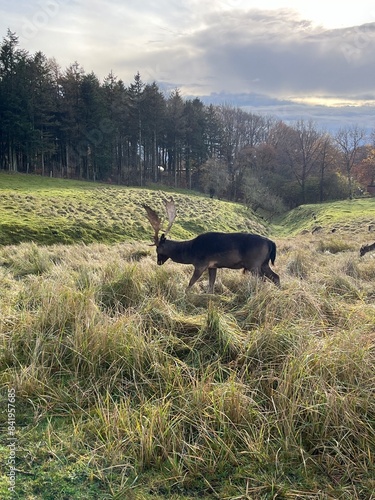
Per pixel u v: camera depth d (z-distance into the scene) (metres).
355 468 2.52
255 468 2.54
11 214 24.11
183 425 2.81
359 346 3.47
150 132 52.62
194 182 65.50
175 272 6.81
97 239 23.33
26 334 3.97
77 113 44.94
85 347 3.69
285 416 2.83
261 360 3.59
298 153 67.56
